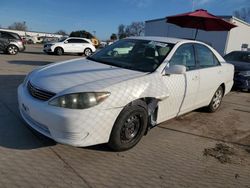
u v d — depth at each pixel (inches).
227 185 133.9
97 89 133.9
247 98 336.2
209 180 136.2
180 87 180.2
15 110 197.2
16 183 116.0
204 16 362.3
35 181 118.8
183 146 170.7
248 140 193.8
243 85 360.2
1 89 260.5
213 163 153.9
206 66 215.3
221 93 247.0
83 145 133.6
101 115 133.4
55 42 867.4
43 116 132.9
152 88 156.2
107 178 127.1
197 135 191.6
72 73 152.3
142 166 140.9
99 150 150.5
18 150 141.9
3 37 701.9
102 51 201.6
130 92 144.1
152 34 1189.1
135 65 173.6
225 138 192.9
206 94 220.1
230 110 266.7
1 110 195.2
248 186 135.3
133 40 201.2
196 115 236.5
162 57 176.7
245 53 420.8
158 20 1147.9
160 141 173.6
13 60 551.8
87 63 177.0
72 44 882.1
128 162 142.8
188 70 192.2
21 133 160.2
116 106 137.9
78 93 130.6
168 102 173.6
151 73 163.3
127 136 150.0
